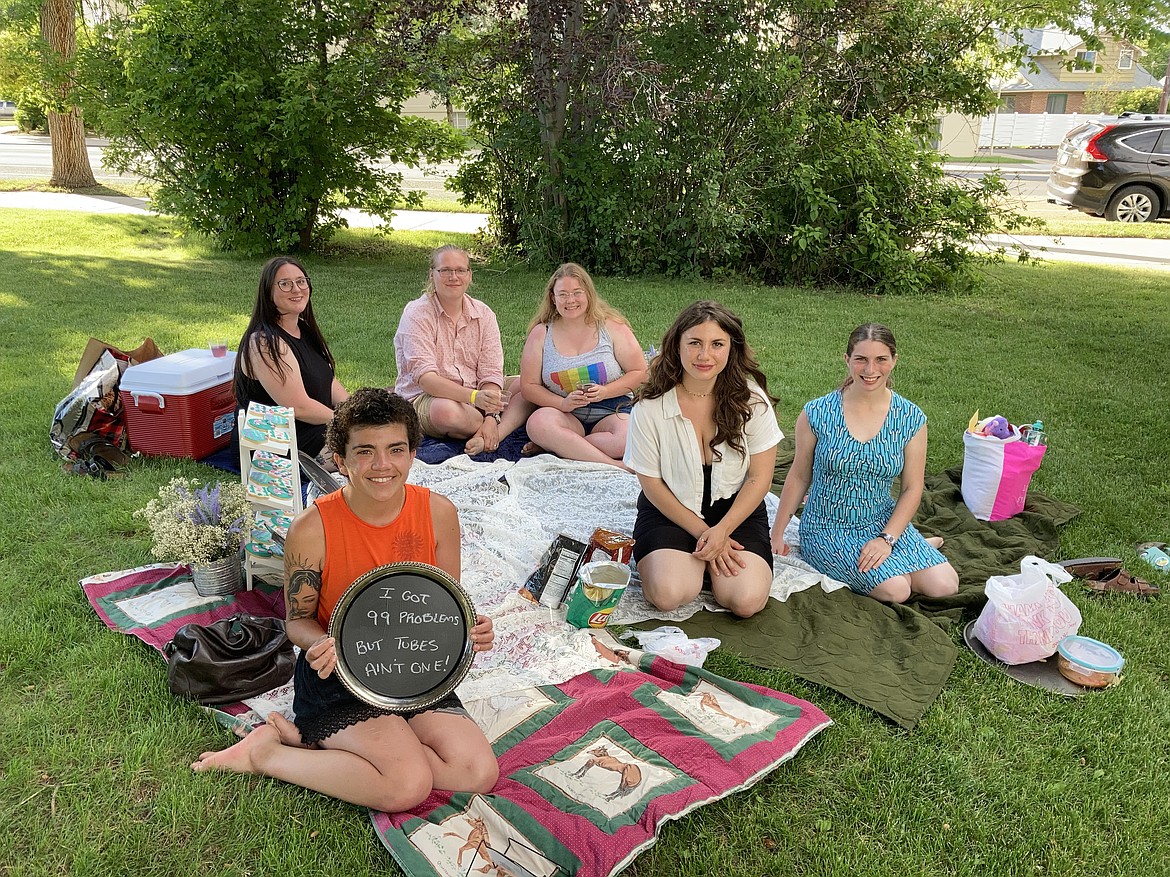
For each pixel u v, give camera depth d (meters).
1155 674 3.27
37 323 7.68
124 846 2.30
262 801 2.45
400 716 2.49
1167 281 11.44
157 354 5.24
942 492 4.75
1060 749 2.83
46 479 4.53
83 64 12.02
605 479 4.74
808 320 9.10
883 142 11.03
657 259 11.27
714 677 3.03
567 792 2.50
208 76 10.84
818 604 3.65
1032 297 10.42
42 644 3.12
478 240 13.40
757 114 10.79
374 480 2.41
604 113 10.63
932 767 2.75
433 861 2.25
